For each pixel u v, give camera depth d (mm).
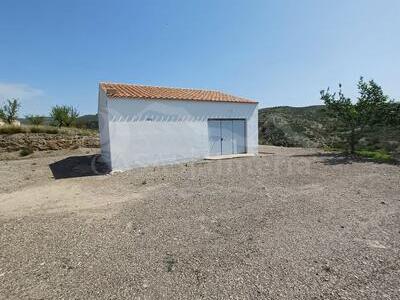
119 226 5539
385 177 9820
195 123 14656
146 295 3264
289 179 9641
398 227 5289
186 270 3824
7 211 6746
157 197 7582
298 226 5367
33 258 4230
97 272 3801
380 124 16391
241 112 16531
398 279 3535
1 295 3295
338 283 3459
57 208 6906
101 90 14852
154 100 13273
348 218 5793
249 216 5961
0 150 16797
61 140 18953
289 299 3146
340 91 16828
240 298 3176
